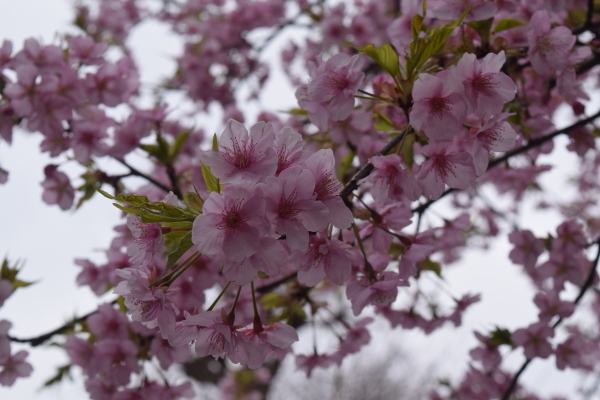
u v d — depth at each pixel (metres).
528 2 0.72
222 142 0.54
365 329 0.79
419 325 0.78
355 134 0.76
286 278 0.75
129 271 0.56
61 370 0.87
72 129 0.82
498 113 0.59
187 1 1.64
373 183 0.60
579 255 0.89
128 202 0.53
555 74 0.73
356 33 1.29
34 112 0.78
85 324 0.78
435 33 0.59
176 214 0.54
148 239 0.55
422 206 0.73
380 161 0.59
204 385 2.73
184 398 0.75
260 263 0.53
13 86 0.77
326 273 0.58
